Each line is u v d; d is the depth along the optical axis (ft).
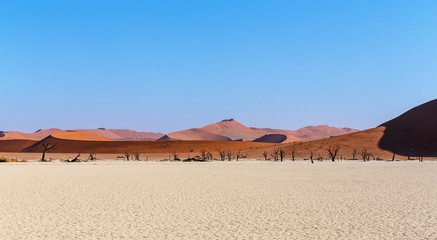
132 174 129.39
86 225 44.27
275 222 46.06
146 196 69.51
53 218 48.32
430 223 45.24
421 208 55.93
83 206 57.82
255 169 164.86
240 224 44.88
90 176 118.93
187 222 46.03
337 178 112.37
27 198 66.39
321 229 42.19
